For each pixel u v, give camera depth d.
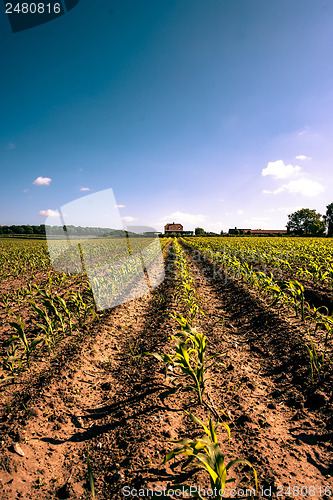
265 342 4.37
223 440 2.32
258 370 3.61
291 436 2.37
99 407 2.82
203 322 5.43
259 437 2.33
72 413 2.69
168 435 2.36
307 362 3.47
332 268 6.96
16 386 3.01
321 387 2.96
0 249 20.05
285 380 3.28
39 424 2.46
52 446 2.24
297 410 2.74
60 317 3.88
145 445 2.24
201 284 9.35
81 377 3.34
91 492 1.83
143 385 3.18
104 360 3.86
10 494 1.76
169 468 2.02
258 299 6.25
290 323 4.70
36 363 3.52
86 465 2.07
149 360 3.83
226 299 7.19
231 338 4.66
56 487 1.86
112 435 2.39
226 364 3.72
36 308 3.59
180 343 2.72
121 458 2.12
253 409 2.76
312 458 2.10
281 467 2.01
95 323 5.01
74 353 3.81
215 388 3.15
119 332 4.87
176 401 2.88
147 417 2.60
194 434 2.38
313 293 6.50
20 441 2.22
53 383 3.08
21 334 3.16
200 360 2.85
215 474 1.55
